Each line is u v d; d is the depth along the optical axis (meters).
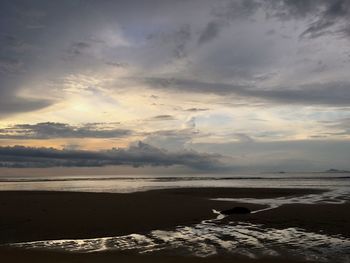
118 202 27.12
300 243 13.25
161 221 18.38
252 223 17.78
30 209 22.50
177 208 23.61
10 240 14.06
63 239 14.22
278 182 78.00
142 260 11.03
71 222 17.86
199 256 11.49
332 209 22.81
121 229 16.23
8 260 11.04
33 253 11.95
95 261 10.91
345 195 36.44
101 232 15.59
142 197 32.22
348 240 13.72
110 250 12.37
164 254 11.78
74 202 26.81
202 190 44.41
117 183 75.94
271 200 30.53
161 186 58.16
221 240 13.92
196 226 17.03
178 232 15.62
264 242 13.48
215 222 18.20
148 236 14.80
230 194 37.81
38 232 15.51
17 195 33.50
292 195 36.66
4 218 19.02
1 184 71.31
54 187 55.97
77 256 11.54
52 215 20.06
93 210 22.27
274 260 10.98
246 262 10.79
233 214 20.92
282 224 17.34
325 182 77.44
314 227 16.44
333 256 11.44
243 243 13.34
